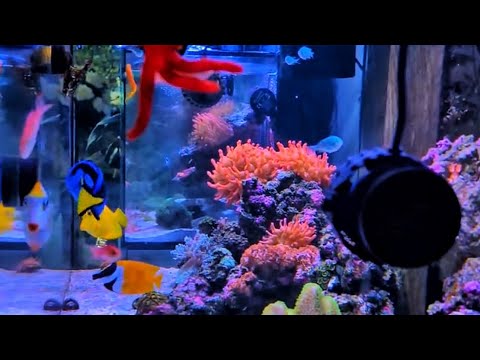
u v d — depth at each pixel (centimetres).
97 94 500
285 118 682
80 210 305
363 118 522
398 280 298
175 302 301
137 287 323
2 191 521
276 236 329
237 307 297
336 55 516
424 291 278
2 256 497
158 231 562
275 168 381
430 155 304
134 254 506
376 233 121
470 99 310
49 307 341
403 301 300
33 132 430
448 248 124
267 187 361
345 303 276
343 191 130
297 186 363
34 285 420
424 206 121
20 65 552
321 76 529
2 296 380
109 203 510
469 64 309
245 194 357
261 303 301
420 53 332
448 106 311
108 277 319
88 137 513
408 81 346
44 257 493
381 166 126
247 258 311
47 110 510
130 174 642
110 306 343
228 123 629
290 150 392
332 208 132
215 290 312
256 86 651
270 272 302
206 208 601
